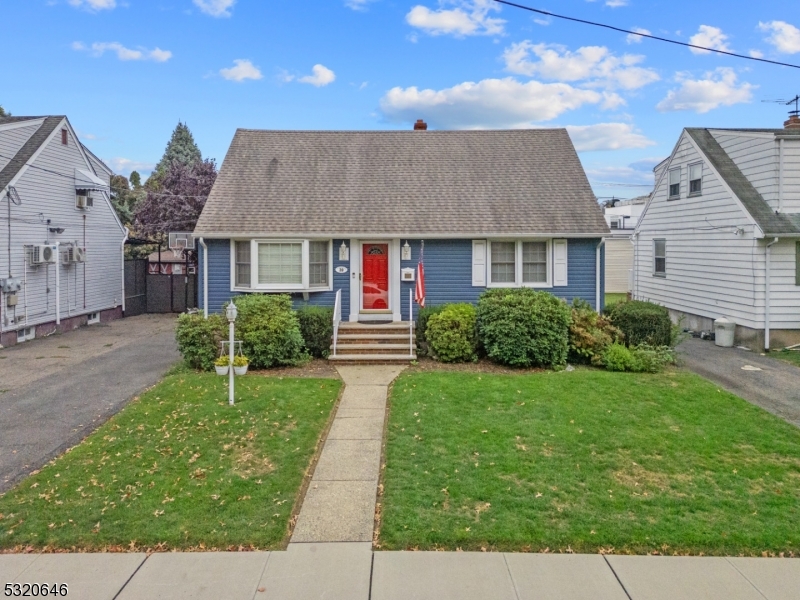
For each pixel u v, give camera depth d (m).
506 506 5.84
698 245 17.94
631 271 24.64
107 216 22.39
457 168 16.38
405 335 13.59
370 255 14.86
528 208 14.98
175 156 56.22
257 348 11.95
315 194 15.27
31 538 5.26
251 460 7.05
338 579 4.65
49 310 18.45
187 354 12.12
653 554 5.05
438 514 5.68
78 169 20.25
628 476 6.64
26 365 13.45
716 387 10.57
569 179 15.93
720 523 5.54
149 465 6.91
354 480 6.62
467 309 13.16
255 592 4.47
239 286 14.44
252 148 16.66
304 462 7.04
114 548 5.14
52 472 6.73
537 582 4.61
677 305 19.41
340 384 10.84
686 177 18.69
